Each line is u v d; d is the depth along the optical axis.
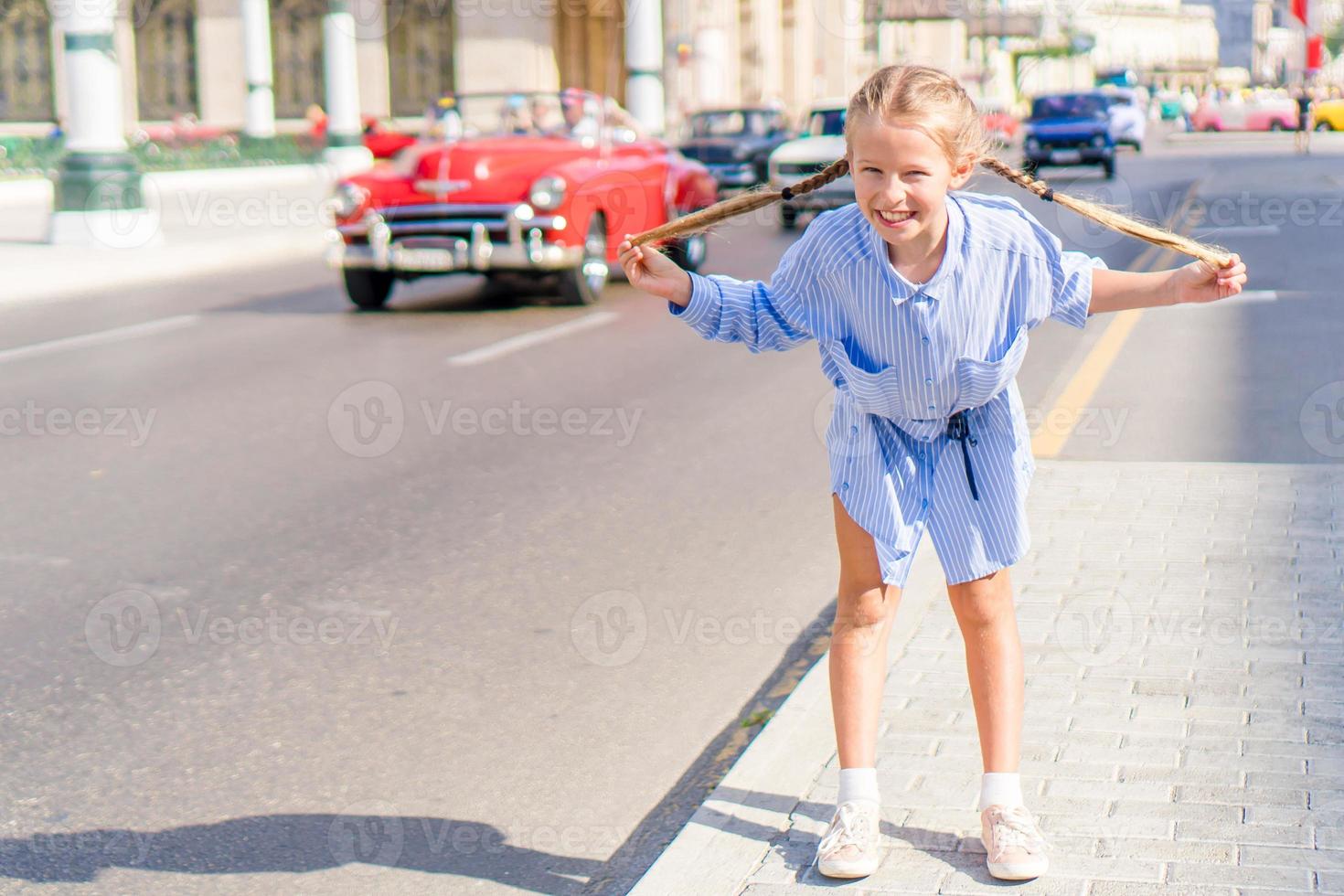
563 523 6.21
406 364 10.07
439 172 12.53
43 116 36.00
